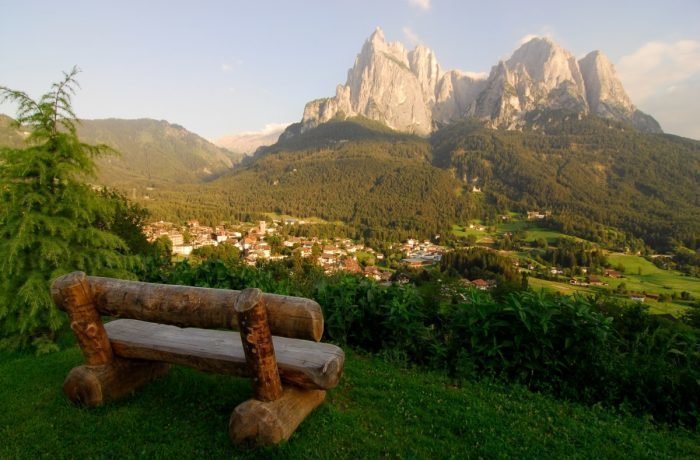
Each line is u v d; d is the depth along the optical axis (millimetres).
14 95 5457
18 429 3145
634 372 4223
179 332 3621
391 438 3137
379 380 4277
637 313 5473
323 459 2754
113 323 3854
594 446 3260
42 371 4398
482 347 4621
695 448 3449
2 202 5332
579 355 4391
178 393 3676
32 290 5082
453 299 5777
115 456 2811
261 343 2707
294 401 3055
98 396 3393
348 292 5656
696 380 3951
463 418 3541
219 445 2918
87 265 5801
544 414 3779
